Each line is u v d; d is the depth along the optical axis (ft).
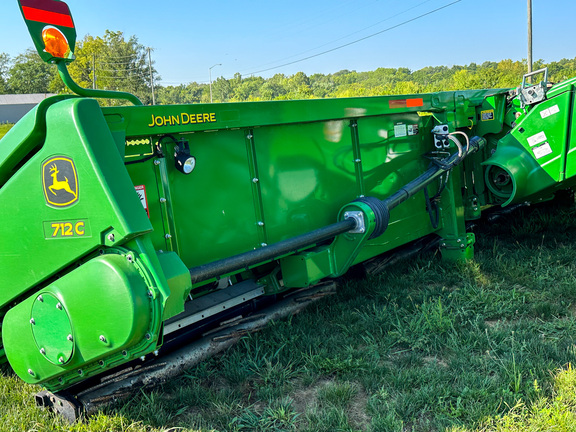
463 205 18.79
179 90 592.60
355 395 10.93
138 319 8.32
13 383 11.87
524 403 9.77
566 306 14.33
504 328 13.10
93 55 312.29
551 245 19.80
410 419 9.87
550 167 17.24
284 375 11.50
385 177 16.52
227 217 12.05
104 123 9.05
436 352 12.46
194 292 12.60
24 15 8.86
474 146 18.21
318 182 14.25
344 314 14.47
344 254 13.94
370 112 15.35
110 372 11.14
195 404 10.87
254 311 14.26
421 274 17.47
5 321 9.82
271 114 12.58
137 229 8.45
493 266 17.75
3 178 9.73
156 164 10.71
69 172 8.77
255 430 9.91
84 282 8.68
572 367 10.92
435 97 17.87
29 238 9.40
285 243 12.20
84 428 9.84
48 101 9.21
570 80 16.56
